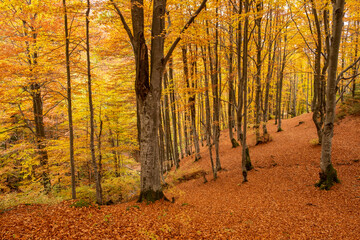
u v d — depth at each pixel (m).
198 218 6.94
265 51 14.95
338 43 7.94
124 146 13.75
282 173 11.38
